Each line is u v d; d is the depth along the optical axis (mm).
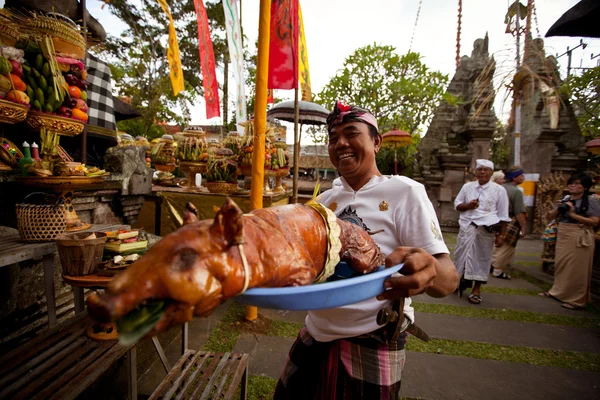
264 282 901
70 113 2865
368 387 1336
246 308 3643
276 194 4652
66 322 1752
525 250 8641
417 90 11625
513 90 8656
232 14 4168
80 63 3006
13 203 2760
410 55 11914
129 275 715
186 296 713
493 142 13766
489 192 4605
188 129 5168
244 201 4426
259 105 3352
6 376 1283
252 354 3057
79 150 4156
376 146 1572
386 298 1046
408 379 2828
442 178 11117
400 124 12148
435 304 4641
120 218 4051
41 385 1388
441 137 11664
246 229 935
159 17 14617
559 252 4848
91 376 1355
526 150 10703
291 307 825
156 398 1745
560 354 3320
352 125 1476
